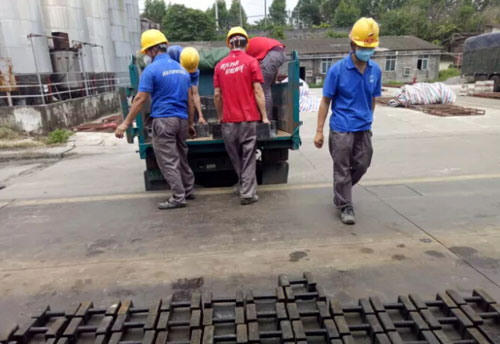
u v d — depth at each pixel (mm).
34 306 2652
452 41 47188
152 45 3955
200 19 50562
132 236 3693
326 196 4633
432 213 4023
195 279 2910
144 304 2631
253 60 4047
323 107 3666
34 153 7910
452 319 2346
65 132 9500
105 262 3217
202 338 2285
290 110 4766
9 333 2326
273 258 3176
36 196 5125
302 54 34906
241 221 3947
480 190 4711
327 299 2561
